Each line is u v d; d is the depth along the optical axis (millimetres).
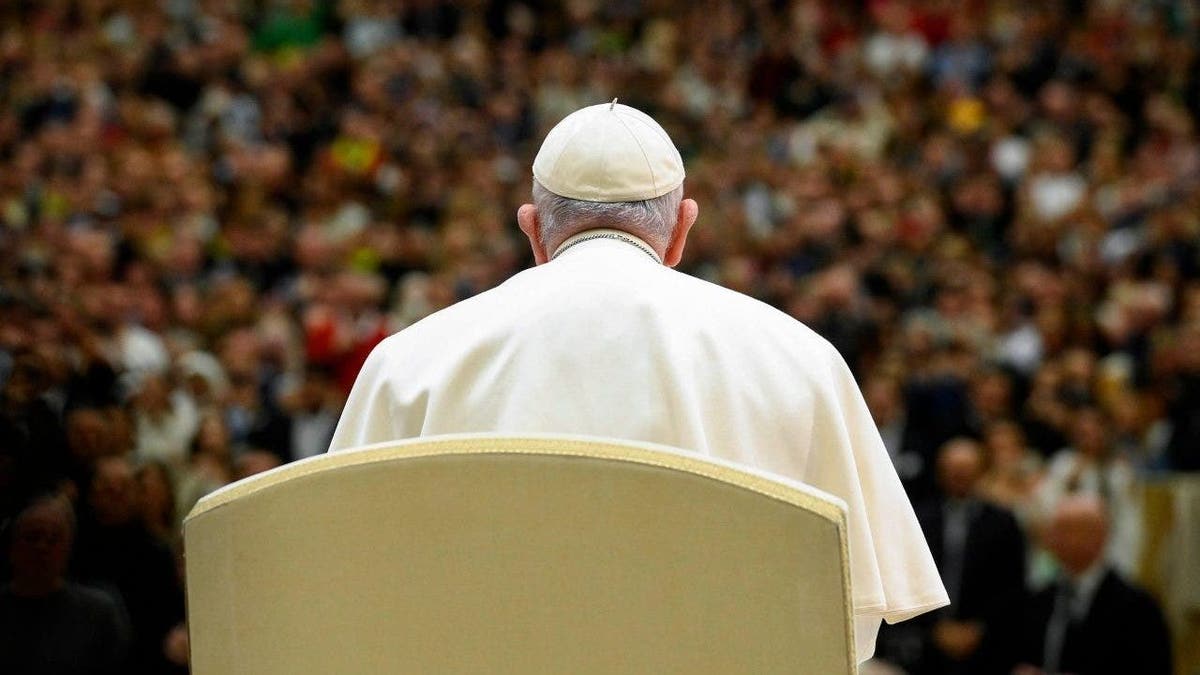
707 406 10156
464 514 8445
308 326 42750
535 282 10594
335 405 38781
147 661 21219
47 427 21203
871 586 10141
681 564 8281
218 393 38656
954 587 34844
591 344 10219
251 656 8664
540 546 8406
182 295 45406
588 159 10922
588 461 8328
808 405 10273
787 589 8172
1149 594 31172
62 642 17578
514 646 8477
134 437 25906
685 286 10578
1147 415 45406
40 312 32062
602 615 8391
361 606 8562
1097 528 31172
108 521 21328
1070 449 41719
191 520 8711
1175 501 32969
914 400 42469
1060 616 31578
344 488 8531
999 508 35219
